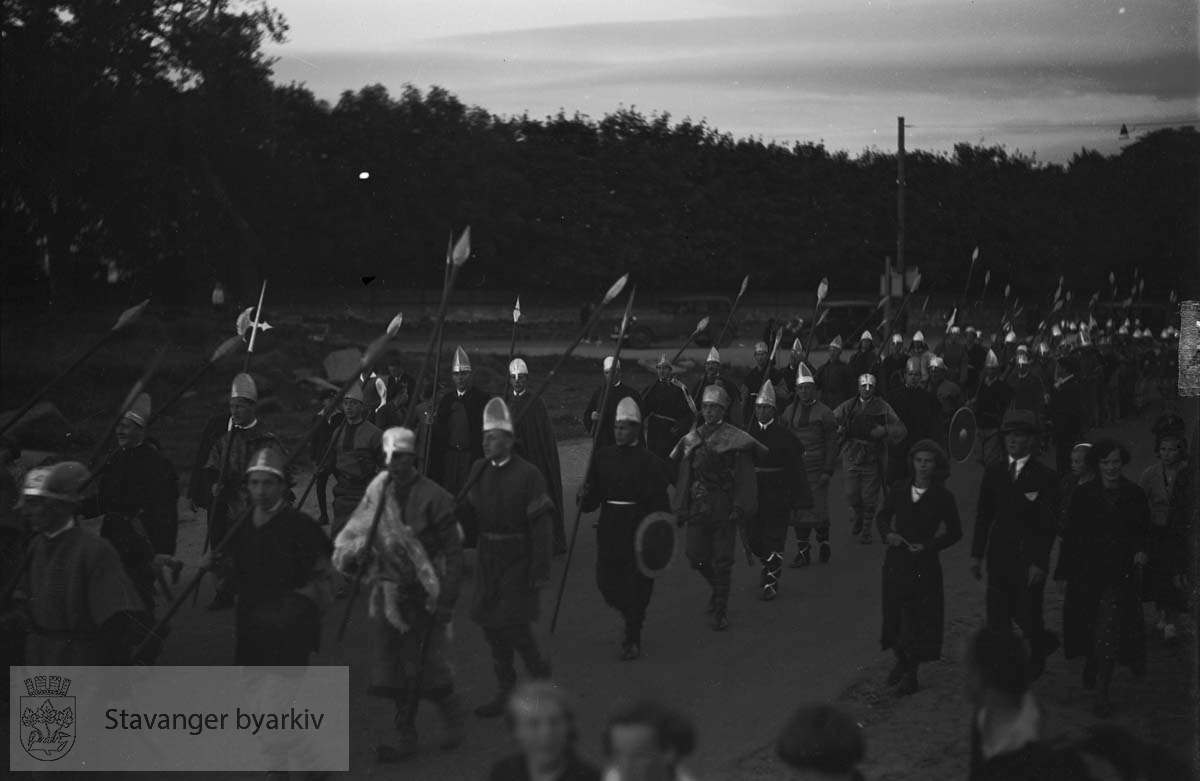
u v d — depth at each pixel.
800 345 16.66
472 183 50.56
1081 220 67.50
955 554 11.43
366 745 6.19
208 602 9.24
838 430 11.02
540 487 6.59
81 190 32.00
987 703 3.83
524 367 11.30
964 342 24.62
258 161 37.12
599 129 58.44
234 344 7.90
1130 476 15.52
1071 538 7.09
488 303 53.00
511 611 6.57
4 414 16.61
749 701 6.97
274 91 38.31
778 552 9.62
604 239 55.44
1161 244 60.75
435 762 5.95
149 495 7.57
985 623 8.80
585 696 7.04
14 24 29.16
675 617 9.03
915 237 67.75
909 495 7.20
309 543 5.68
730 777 5.79
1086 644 7.07
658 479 7.87
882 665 7.72
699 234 59.19
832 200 66.19
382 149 47.62
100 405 21.25
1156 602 8.06
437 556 5.94
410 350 37.16
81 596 5.60
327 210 46.38
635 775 2.99
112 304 35.06
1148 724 6.47
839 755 3.11
